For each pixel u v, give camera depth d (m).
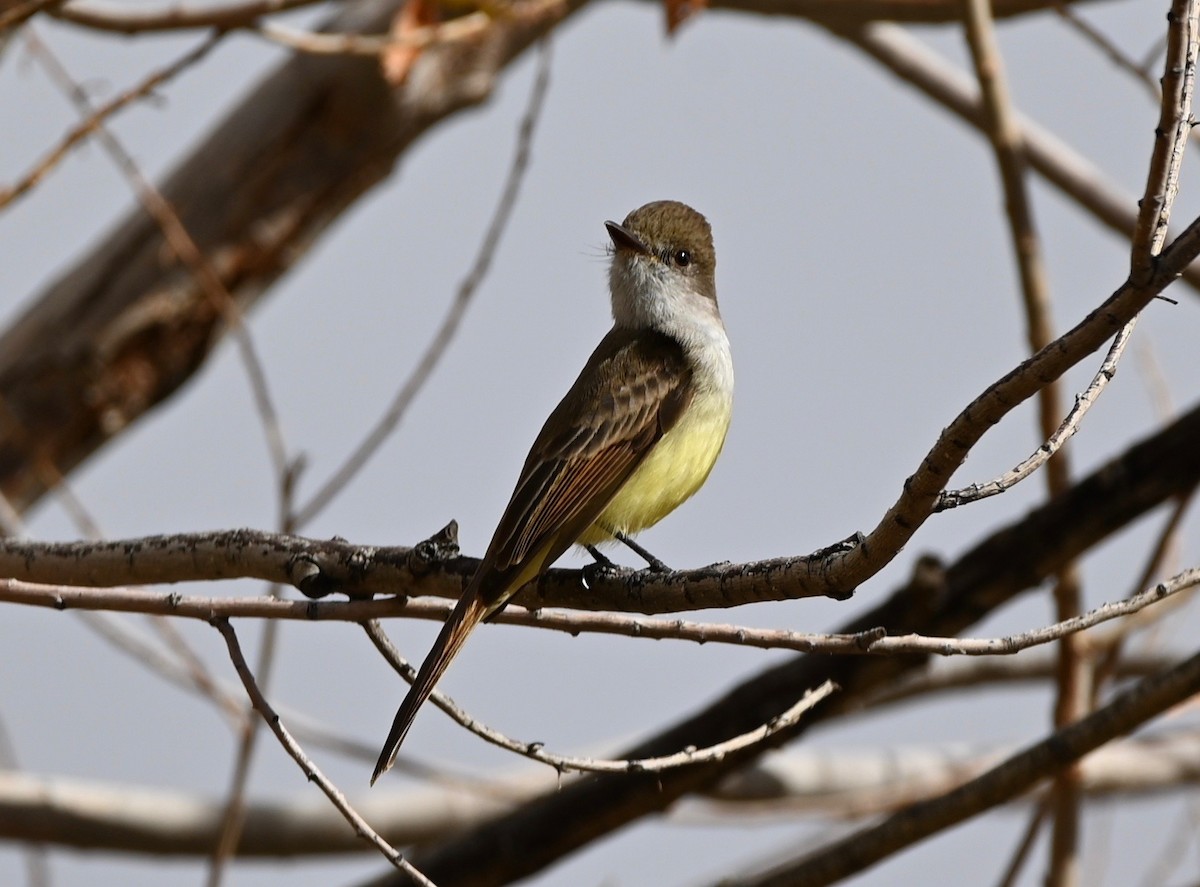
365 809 13.77
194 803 13.49
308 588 7.79
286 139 15.08
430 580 7.73
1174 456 10.57
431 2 12.01
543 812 10.88
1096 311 5.89
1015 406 6.07
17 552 8.53
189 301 14.84
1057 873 10.64
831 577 6.84
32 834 13.06
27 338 14.79
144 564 8.20
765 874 10.38
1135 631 11.34
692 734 10.75
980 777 9.21
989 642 7.09
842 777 14.12
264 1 11.34
